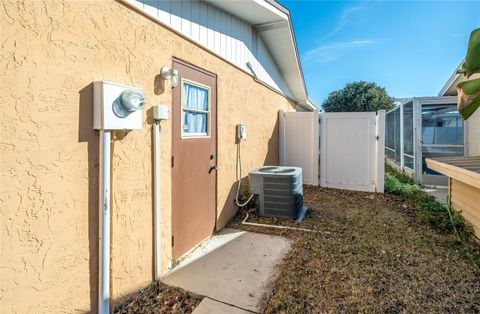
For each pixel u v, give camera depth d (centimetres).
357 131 616
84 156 178
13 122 140
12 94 139
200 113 331
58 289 165
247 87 485
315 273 260
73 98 170
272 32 560
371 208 479
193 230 317
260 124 555
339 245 321
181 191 292
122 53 206
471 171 321
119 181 207
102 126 181
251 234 366
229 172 411
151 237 243
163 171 259
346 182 630
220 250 316
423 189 634
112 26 197
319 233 362
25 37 143
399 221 405
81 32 174
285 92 848
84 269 181
